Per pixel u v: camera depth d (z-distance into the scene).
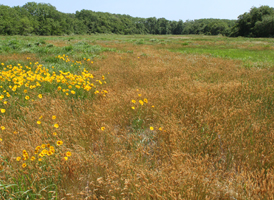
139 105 3.98
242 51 15.86
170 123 3.32
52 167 2.32
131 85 5.93
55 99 4.21
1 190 2.03
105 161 2.53
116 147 2.94
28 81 5.00
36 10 89.00
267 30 54.72
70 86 4.66
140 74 6.88
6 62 8.42
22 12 86.38
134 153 2.79
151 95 4.51
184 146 2.77
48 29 80.31
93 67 8.39
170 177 2.13
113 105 4.07
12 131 3.09
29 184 2.13
